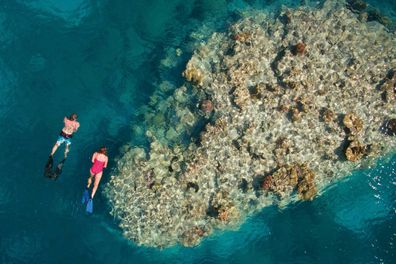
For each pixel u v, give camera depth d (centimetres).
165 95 2066
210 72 2014
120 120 2075
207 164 1934
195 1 2253
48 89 2141
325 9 2141
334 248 2008
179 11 2242
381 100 2053
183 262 1958
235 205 1970
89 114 2105
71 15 2256
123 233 1933
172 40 2175
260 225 2012
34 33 2220
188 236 1938
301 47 1989
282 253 1994
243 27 2088
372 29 2133
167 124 2014
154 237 1925
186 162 1931
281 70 1986
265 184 1927
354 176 2078
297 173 1966
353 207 2052
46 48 2202
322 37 2061
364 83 2042
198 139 1956
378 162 2088
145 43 2195
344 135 2012
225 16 2191
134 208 1920
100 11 2264
